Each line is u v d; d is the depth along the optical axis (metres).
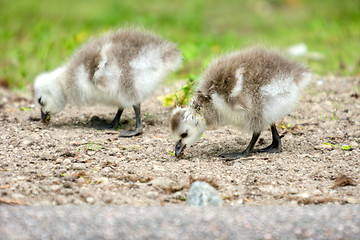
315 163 9.81
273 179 8.98
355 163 9.79
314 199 7.88
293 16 29.97
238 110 9.77
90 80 11.62
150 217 6.35
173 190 8.34
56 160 9.78
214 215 6.47
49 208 6.80
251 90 9.70
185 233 5.89
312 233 6.00
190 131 10.02
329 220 6.37
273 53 10.28
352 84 15.35
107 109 13.74
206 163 9.86
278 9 31.70
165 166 9.62
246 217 6.42
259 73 9.73
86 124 12.55
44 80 12.29
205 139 11.38
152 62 11.50
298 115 12.90
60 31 24.81
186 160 10.05
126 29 12.50
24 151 10.23
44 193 8.09
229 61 10.15
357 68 17.72
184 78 16.73
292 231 6.03
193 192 7.69
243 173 9.28
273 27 27.73
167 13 28.84
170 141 11.27
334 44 22.25
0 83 16.80
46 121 12.42
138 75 11.41
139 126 11.73
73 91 12.04
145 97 11.64
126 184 8.62
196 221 6.23
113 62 11.33
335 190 8.43
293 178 9.05
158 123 12.63
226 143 11.14
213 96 9.95
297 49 20.31
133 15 27.98
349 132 11.73
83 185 8.54
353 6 30.09
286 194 8.26
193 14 28.11
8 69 18.91
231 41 22.94
